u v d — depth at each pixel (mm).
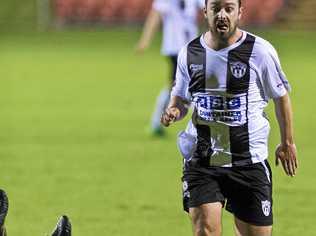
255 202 16922
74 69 79562
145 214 26516
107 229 24609
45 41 106625
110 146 39906
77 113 52094
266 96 17141
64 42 105750
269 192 17062
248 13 112688
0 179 32188
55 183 31453
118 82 69500
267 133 17188
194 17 39312
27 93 63000
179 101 17547
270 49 16797
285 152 17281
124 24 118500
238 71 16719
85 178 32406
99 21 119375
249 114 16906
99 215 26391
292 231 24359
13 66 82125
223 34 16484
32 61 86375
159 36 106688
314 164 35281
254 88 16906
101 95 61312
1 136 43406
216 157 16969
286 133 17156
